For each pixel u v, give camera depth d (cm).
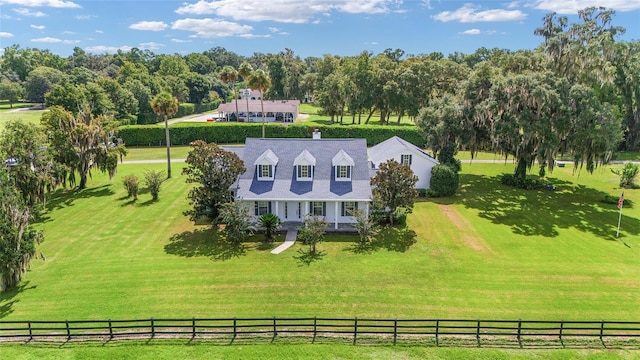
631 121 6009
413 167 4209
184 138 6856
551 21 4369
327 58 11275
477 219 3534
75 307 2158
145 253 2834
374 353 1736
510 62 4512
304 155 3328
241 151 3700
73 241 3036
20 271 2352
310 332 1856
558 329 1834
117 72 13538
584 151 3794
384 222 3406
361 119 10212
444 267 2634
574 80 4159
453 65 8200
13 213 2281
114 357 1702
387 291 2325
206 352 1733
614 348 1791
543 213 3706
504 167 5391
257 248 2914
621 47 5019
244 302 2203
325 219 3338
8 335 1839
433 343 1811
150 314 2089
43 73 10269
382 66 8762
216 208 3148
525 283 2438
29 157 3281
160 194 4156
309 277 2483
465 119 4278
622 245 3019
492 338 1862
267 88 5988
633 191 4384
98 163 4269
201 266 2634
